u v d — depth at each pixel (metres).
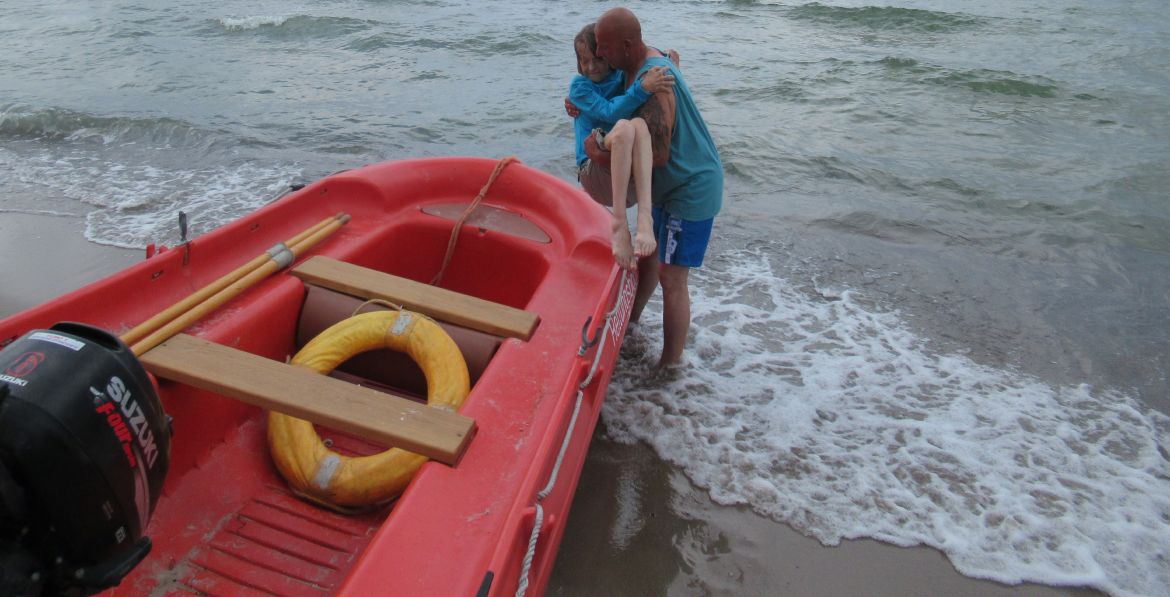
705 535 3.20
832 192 7.32
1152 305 5.34
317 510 2.47
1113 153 8.47
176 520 2.36
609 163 3.27
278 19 14.24
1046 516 3.37
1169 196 7.30
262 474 2.61
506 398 2.47
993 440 3.86
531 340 2.82
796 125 9.15
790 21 15.63
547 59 12.10
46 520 1.44
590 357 2.75
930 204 7.11
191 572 2.23
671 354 4.17
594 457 3.62
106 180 7.22
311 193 3.64
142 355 2.33
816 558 3.11
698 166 3.30
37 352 1.48
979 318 5.11
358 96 10.12
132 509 1.57
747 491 3.44
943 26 15.29
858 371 4.41
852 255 6.00
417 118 9.18
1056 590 3.02
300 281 3.06
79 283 5.24
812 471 3.59
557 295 3.15
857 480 3.54
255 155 7.93
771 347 4.65
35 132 8.54
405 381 2.98
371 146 8.27
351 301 3.02
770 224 6.57
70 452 1.41
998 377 4.43
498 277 3.79
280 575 2.24
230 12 15.39
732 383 4.23
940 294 5.43
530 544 1.87
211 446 2.59
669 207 3.44
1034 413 4.10
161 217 6.38
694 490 3.44
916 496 3.46
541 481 2.14
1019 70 11.99
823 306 5.21
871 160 8.08
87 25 14.22
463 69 11.48
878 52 13.03
